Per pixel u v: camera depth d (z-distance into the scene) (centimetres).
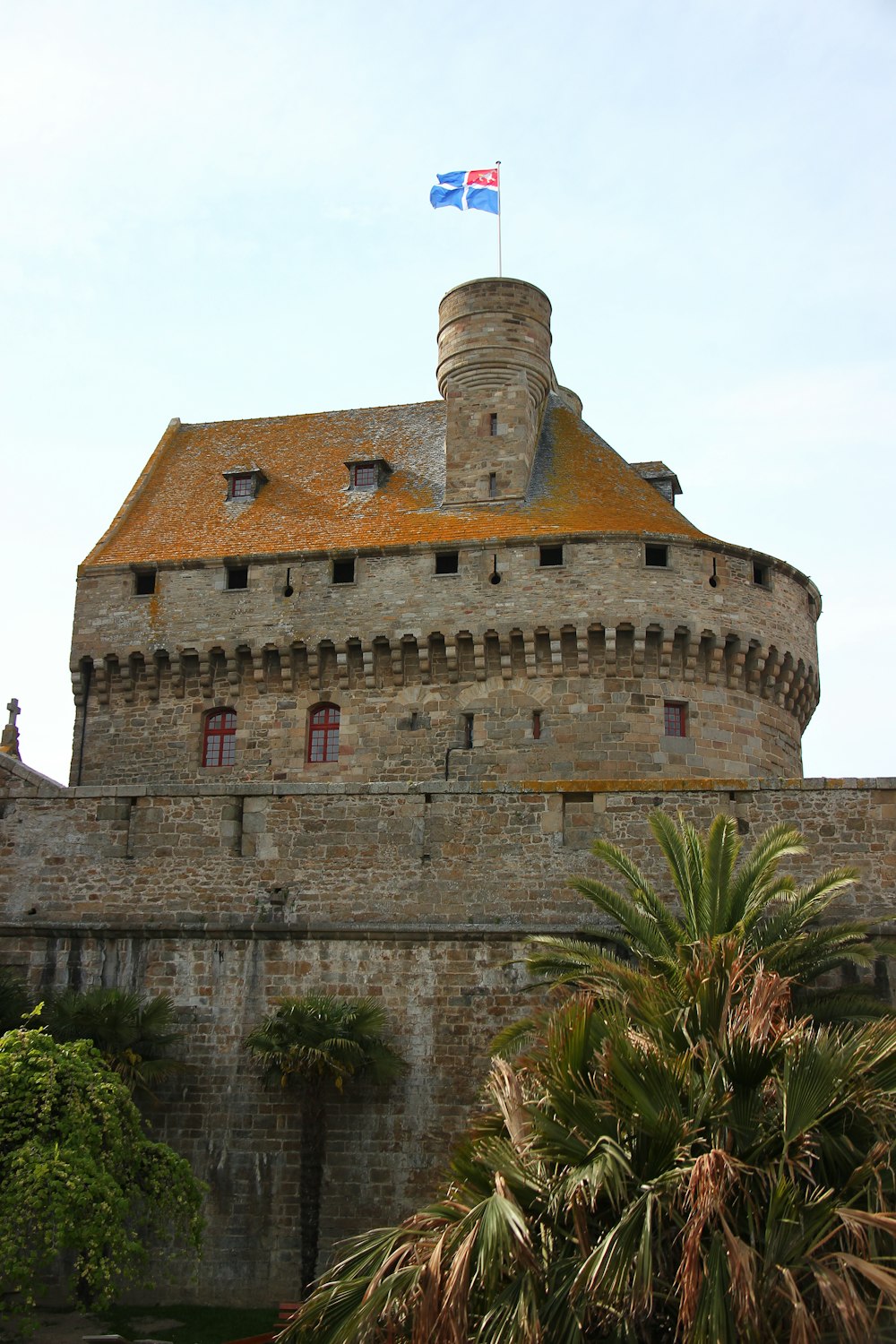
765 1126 1700
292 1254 2478
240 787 2791
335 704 4078
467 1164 1783
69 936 2747
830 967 2288
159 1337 2284
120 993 2556
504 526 4125
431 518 4262
